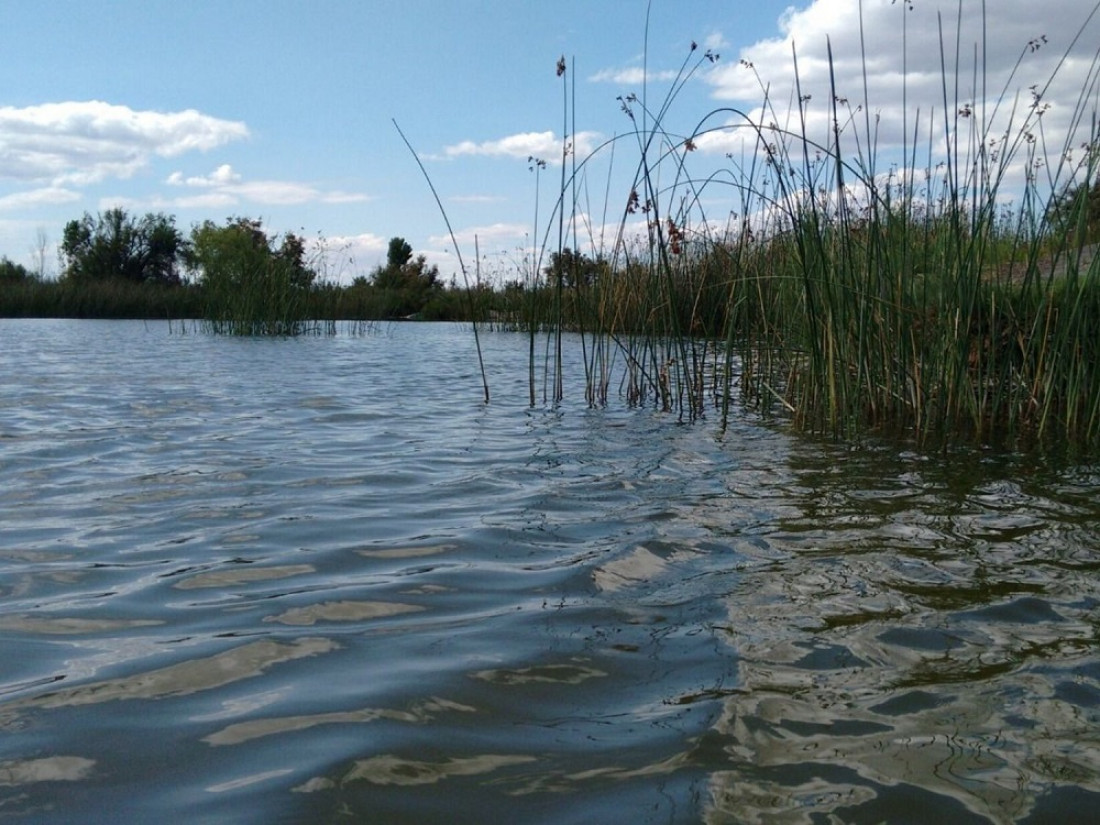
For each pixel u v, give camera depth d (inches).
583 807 60.5
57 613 96.1
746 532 130.2
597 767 65.8
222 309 737.6
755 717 73.8
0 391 292.7
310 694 76.9
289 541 124.7
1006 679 81.7
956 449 197.5
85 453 186.4
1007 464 180.9
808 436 216.2
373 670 82.1
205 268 783.1
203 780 63.0
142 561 114.9
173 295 1135.0
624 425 236.1
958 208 210.1
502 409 269.1
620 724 72.6
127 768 64.6
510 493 155.2
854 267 235.0
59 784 62.3
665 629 93.1
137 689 77.7
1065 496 153.3
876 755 68.0
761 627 93.8
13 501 145.3
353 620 95.0
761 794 62.4
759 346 270.7
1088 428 206.8
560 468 177.5
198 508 142.6
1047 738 70.9
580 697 77.4
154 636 90.0
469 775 64.3
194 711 73.5
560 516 139.4
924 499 151.0
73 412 246.4
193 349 531.2
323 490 156.6
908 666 84.5
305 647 87.4
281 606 99.0
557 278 284.5
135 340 621.9
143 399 278.2
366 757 66.3
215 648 86.9
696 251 334.3
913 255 230.1
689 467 178.4
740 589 105.7
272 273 735.1
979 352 223.0
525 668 82.9
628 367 287.0
